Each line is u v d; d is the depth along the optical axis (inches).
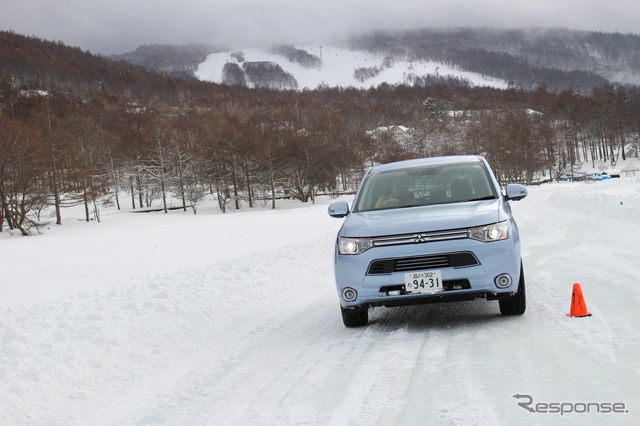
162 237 1373.0
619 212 615.2
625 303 212.2
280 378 168.9
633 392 123.6
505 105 7593.5
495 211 211.0
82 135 3260.3
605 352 154.2
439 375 151.1
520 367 149.9
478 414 120.0
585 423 110.0
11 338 244.4
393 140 5231.3
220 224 1792.6
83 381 193.3
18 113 3937.0
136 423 145.9
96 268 721.0
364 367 167.3
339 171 3427.7
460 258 197.2
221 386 169.5
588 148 5831.7
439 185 245.4
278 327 250.7
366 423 123.5
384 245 202.2
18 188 2155.5
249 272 431.8
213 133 3253.0
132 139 3299.7
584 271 297.1
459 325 209.3
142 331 257.6
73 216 2994.6
